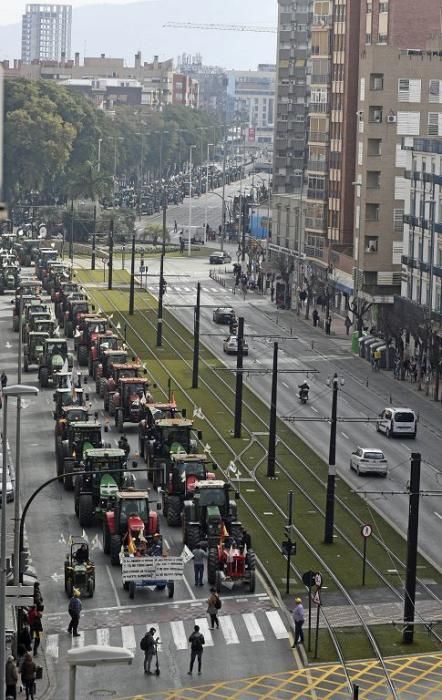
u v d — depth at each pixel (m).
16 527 114.38
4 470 93.19
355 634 114.06
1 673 88.69
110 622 116.00
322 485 160.75
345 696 101.31
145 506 129.00
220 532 127.69
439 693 102.12
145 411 173.50
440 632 114.69
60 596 122.12
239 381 183.75
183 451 154.62
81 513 140.50
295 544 125.12
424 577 128.38
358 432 192.12
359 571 129.62
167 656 109.00
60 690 102.56
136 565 121.06
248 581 123.25
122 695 101.44
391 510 151.50
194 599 122.12
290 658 108.94
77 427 155.50
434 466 168.50
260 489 157.50
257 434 186.25
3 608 89.69
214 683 103.81
